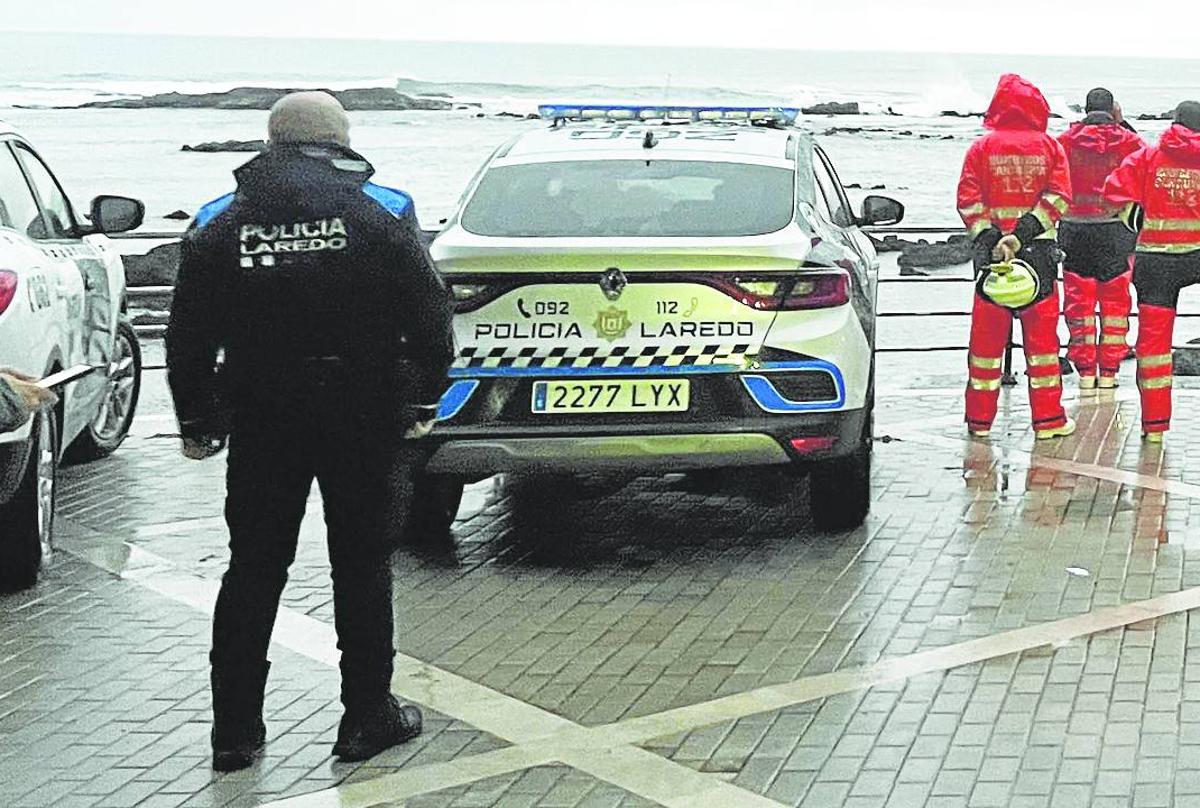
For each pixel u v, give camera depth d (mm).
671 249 7590
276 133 5418
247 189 5301
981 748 5543
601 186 8469
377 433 5371
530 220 8266
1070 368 14289
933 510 9086
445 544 8539
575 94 132125
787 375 7672
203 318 5273
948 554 8141
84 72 151375
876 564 7977
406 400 5406
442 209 37812
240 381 5312
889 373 15398
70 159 59312
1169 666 6363
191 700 6195
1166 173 10727
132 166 56625
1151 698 6000
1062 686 6152
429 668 6508
